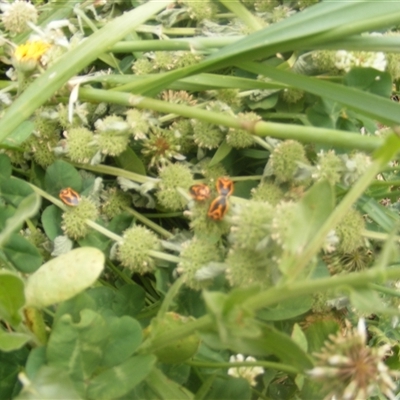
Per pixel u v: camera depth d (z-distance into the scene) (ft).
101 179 0.91
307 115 0.94
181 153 0.98
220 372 0.85
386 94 0.92
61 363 0.66
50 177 0.89
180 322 0.71
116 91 0.89
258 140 0.90
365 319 1.03
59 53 0.92
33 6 0.99
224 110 0.92
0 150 0.93
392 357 1.00
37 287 0.67
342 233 0.87
